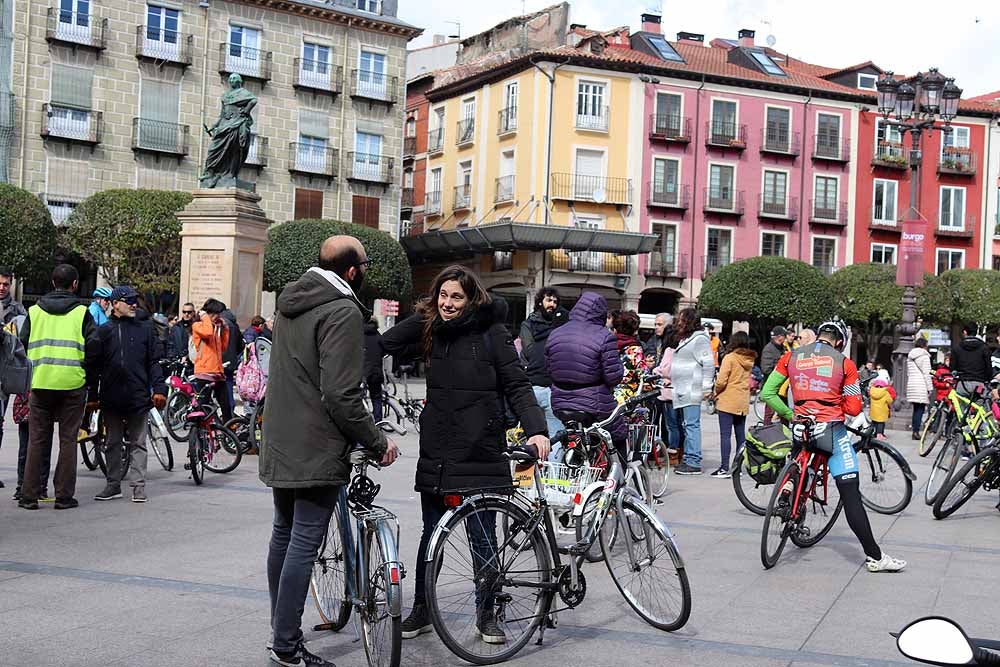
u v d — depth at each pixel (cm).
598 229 4538
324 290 468
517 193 4644
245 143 1928
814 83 5047
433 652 516
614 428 781
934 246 5238
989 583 699
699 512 979
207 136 4053
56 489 897
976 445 1093
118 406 936
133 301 942
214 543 760
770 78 4944
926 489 1076
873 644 541
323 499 474
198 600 595
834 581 696
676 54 4941
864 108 5066
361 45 4366
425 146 5372
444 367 521
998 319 4625
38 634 521
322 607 543
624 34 5241
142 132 3919
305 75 4225
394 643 449
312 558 472
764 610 611
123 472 1043
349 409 453
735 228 4847
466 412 516
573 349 771
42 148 3766
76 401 899
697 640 544
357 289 496
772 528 740
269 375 479
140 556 709
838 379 742
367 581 484
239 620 555
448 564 498
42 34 3744
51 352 884
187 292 1895
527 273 4491
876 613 610
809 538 818
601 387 777
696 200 4781
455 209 5050
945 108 2325
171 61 3947
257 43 4138
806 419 745
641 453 951
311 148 4262
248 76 4109
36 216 3450
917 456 1600
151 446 1243
